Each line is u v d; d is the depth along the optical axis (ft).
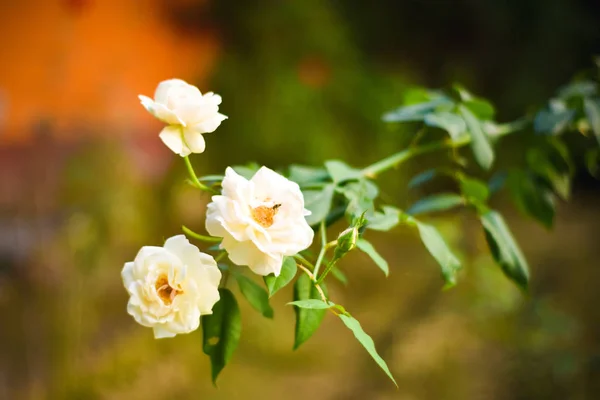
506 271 2.42
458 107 2.55
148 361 6.51
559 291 7.61
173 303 1.86
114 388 6.10
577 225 10.16
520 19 10.94
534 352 6.00
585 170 11.51
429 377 5.94
